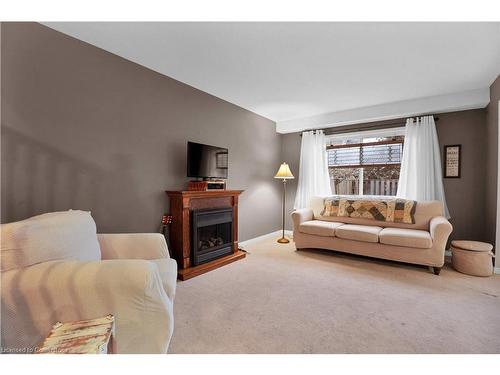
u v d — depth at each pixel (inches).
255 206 174.6
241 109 159.6
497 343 61.4
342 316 74.3
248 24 76.5
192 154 118.3
